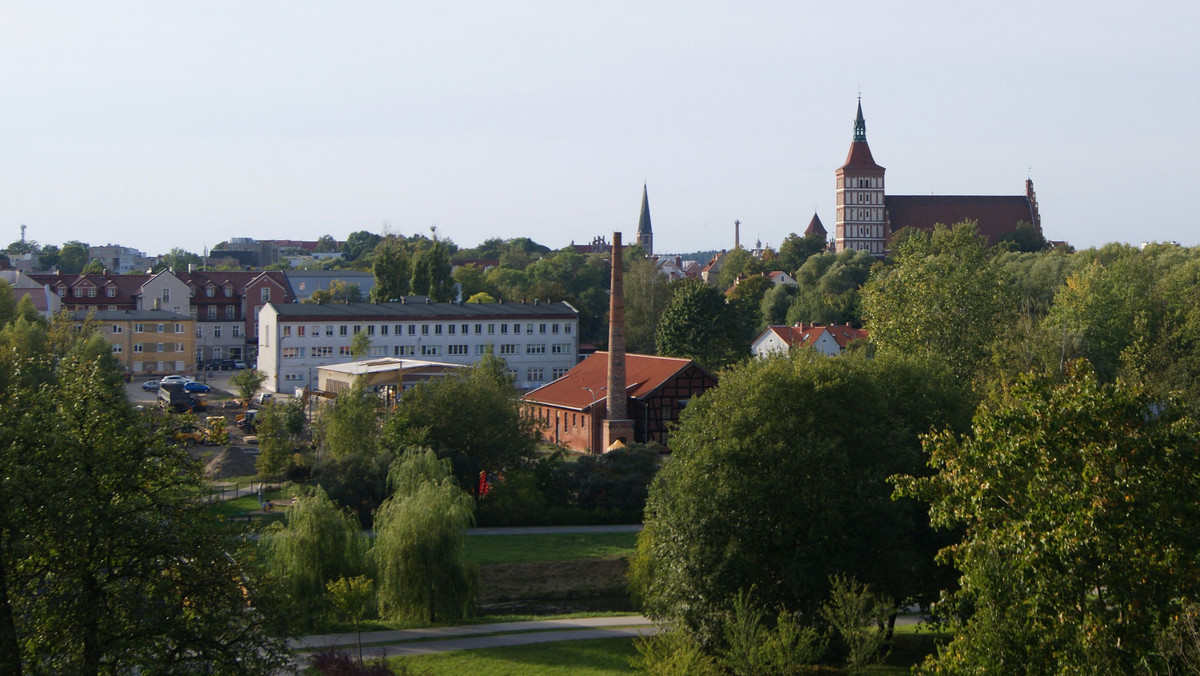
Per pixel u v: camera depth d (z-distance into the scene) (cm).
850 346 8500
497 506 6900
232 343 16750
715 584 3822
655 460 7488
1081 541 2114
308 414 10394
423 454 6588
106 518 2358
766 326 16150
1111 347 8788
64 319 9819
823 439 3981
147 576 2441
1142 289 9619
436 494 5022
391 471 6359
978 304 8056
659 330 12656
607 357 10775
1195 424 2377
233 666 2472
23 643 2339
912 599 3944
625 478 7119
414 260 16638
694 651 3322
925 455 4103
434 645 4253
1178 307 9100
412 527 4762
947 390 4509
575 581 5694
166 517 2523
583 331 18912
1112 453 2222
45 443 2386
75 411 2544
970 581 2322
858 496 3831
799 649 3353
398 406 7506
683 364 9519
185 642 2425
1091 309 9050
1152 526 2158
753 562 3831
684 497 3981
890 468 3950
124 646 2342
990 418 2414
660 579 4234
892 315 8275
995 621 2259
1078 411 2294
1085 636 2066
